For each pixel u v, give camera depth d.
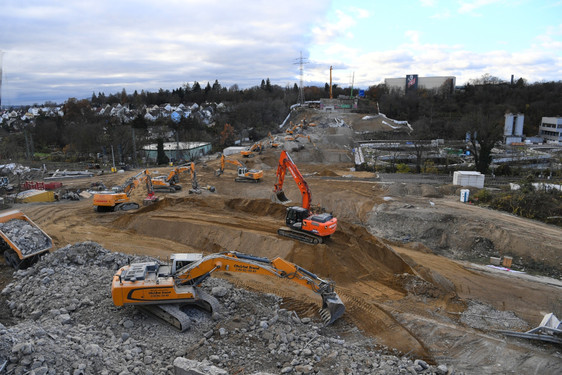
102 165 70.81
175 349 14.54
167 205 37.31
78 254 21.31
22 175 57.00
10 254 22.36
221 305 17.89
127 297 15.57
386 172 61.62
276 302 19.08
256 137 114.50
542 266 28.73
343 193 46.00
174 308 16.12
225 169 63.09
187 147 86.00
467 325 19.55
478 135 62.62
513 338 18.39
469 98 129.00
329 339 16.08
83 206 38.72
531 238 30.94
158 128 110.12
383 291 22.53
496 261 29.73
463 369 15.84
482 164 59.28
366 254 26.39
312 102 157.62
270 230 29.36
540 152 78.12
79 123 103.94
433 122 105.88
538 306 22.62
